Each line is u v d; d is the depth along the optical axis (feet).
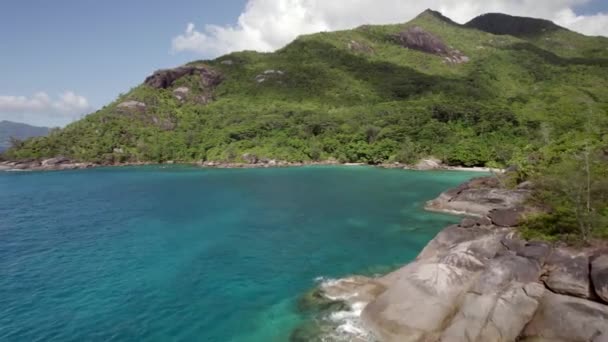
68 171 328.29
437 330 56.49
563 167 90.58
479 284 59.67
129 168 348.38
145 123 444.55
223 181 244.42
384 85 520.83
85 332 62.28
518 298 55.93
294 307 69.56
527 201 103.35
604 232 66.64
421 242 108.88
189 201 172.35
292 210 151.53
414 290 62.54
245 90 536.42
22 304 71.67
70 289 78.07
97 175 292.20
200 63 589.73
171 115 468.75
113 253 100.07
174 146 404.36
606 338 47.39
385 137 346.33
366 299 69.62
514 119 333.42
